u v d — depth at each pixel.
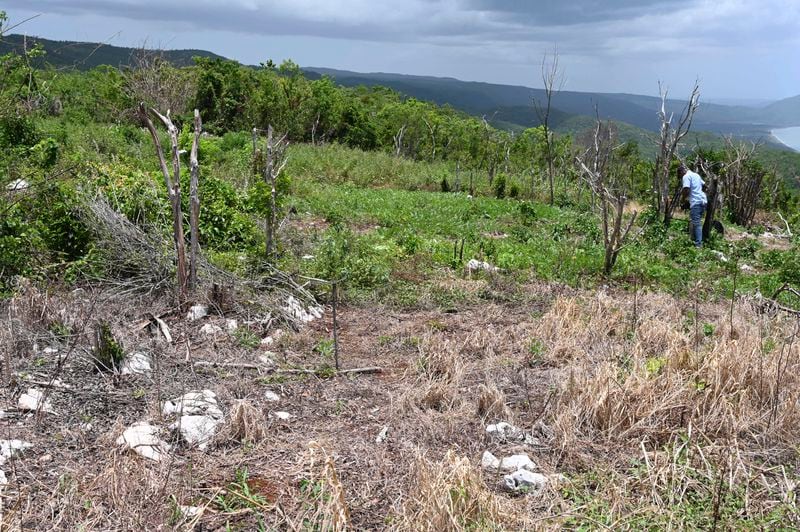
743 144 22.14
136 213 8.90
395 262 10.54
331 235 11.76
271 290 7.85
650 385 5.19
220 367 5.77
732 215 20.69
